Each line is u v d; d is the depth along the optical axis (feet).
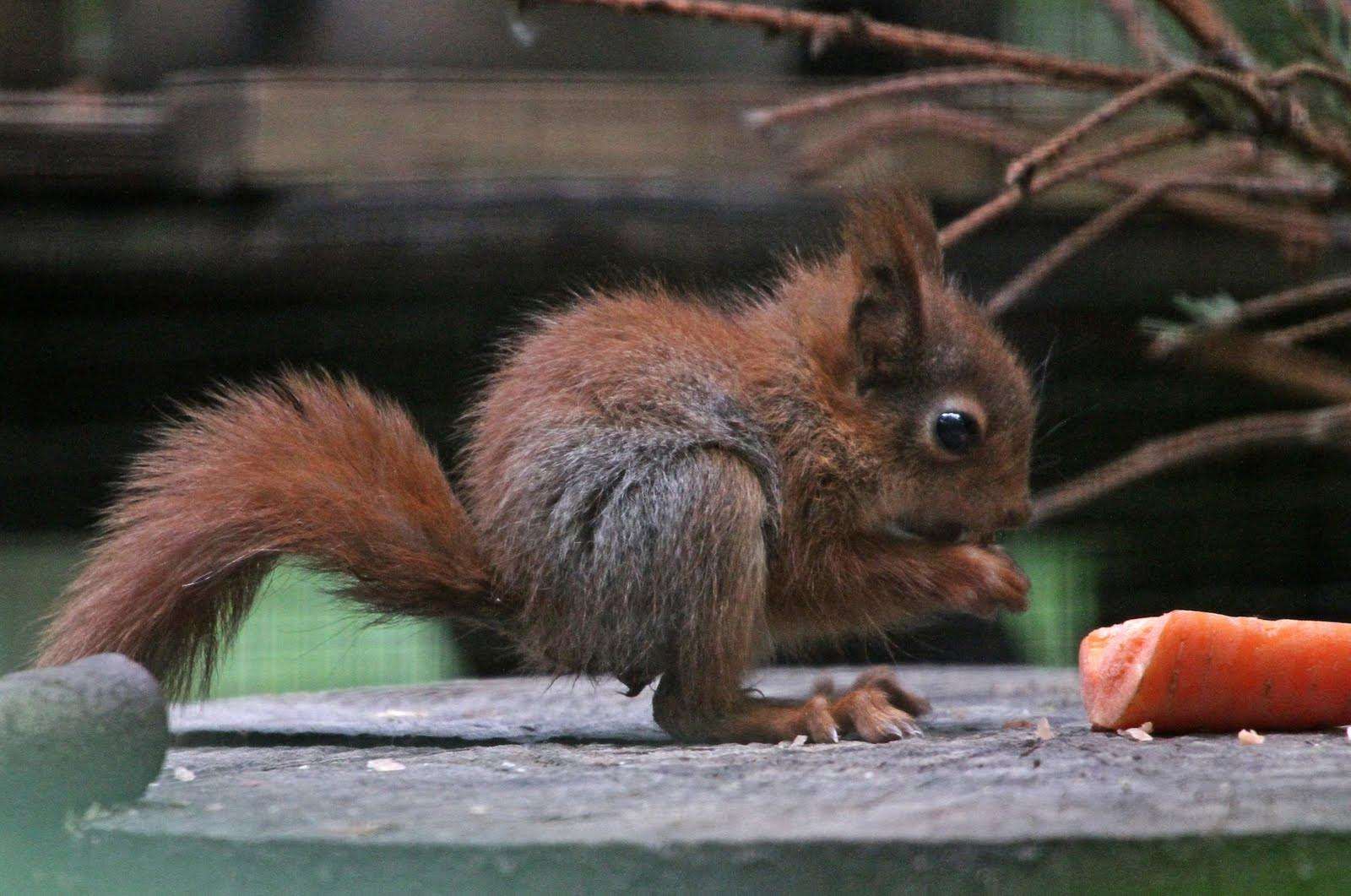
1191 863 8.32
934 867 8.31
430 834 8.36
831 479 8.75
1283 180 9.21
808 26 8.91
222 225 9.43
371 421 8.71
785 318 8.80
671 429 8.68
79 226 9.41
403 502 8.69
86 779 8.42
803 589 8.74
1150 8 9.23
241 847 8.36
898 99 9.46
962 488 8.80
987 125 9.21
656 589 8.65
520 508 8.67
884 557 8.74
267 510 8.66
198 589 8.66
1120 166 9.46
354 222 9.39
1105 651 8.63
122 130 9.39
